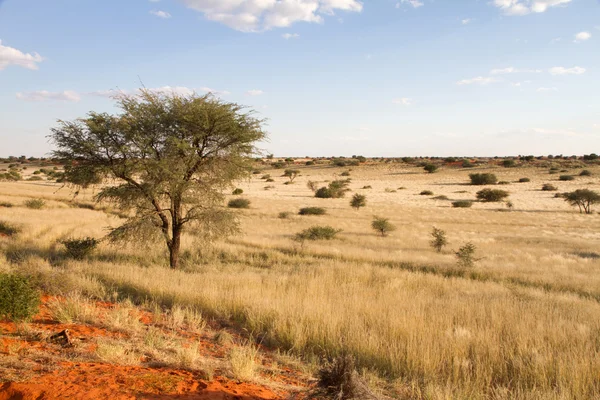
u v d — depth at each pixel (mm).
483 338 7105
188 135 14312
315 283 12023
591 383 5586
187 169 14461
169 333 7207
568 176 104562
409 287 13117
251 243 22469
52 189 55781
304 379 5738
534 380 5789
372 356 6570
